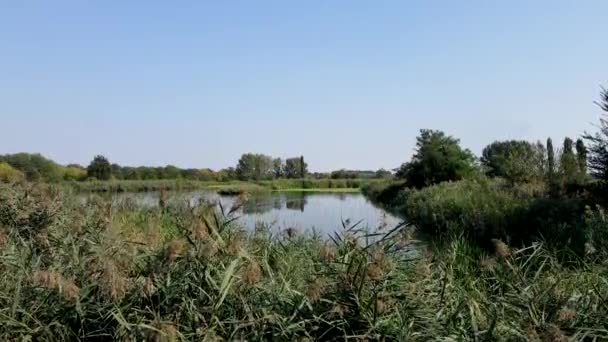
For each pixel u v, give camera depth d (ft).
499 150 138.10
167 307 11.58
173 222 24.21
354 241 13.84
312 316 11.75
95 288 12.32
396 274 13.15
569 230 34.12
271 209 66.90
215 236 13.38
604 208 39.81
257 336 11.18
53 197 26.35
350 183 205.26
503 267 15.56
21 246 17.06
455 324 11.75
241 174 215.31
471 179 91.25
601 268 16.15
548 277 14.75
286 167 252.62
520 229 40.73
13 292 12.67
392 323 11.31
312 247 18.48
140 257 13.33
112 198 33.01
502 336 11.32
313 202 104.27
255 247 16.49
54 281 11.21
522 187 60.34
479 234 42.45
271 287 12.56
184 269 12.28
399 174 115.14
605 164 43.50
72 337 11.62
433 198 68.90
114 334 11.27
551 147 68.85
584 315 11.70
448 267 15.44
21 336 11.21
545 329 11.00
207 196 30.22
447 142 106.93
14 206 23.17
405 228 16.49
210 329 10.88
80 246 15.29
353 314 11.58
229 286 11.49
